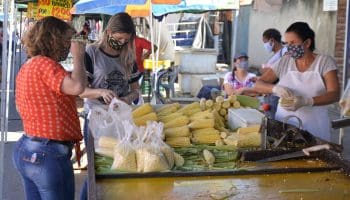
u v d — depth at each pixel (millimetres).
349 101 3824
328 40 10422
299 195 2529
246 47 16688
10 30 8727
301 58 3992
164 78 10914
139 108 3719
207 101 4125
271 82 4258
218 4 10523
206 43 16453
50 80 3092
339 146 3227
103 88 4238
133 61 4363
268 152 3135
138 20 14898
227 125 4031
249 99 4320
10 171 6336
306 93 3979
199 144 3475
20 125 9406
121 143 2875
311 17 11508
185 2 10727
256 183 2715
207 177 2807
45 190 3203
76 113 3346
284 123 3279
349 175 2881
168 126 3582
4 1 5293
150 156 2777
